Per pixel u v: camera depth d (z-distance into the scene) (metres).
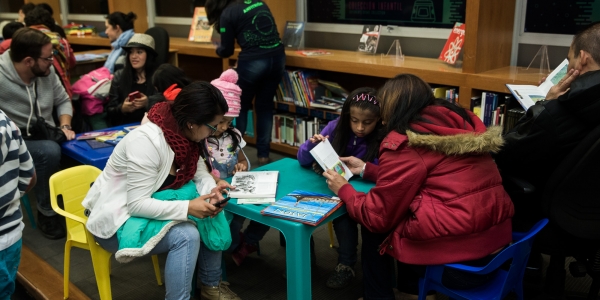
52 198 2.18
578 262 2.06
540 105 1.87
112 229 1.94
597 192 1.79
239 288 2.48
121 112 3.57
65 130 3.12
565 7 3.16
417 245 1.82
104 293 2.14
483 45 3.11
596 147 1.70
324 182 2.23
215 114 1.89
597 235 1.85
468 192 1.77
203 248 2.09
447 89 3.38
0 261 1.70
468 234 1.76
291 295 1.91
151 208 1.88
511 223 2.00
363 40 4.11
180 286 1.92
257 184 2.15
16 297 2.62
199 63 5.58
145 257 2.83
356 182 2.19
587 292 2.37
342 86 4.27
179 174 1.99
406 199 1.82
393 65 3.48
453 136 1.73
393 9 4.06
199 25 5.38
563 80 2.03
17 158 1.73
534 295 2.34
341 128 2.30
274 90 4.05
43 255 2.88
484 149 1.73
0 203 1.67
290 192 2.11
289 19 4.60
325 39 4.60
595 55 1.91
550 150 1.86
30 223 3.28
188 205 1.88
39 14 4.38
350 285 2.48
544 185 2.00
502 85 2.93
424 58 3.85
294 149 4.35
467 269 1.70
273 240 2.99
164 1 6.14
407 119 1.86
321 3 4.55
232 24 3.80
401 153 1.83
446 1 3.71
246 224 3.20
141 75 3.68
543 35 3.29
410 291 2.23
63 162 4.10
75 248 2.95
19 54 2.86
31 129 3.02
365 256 2.11
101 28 7.07
